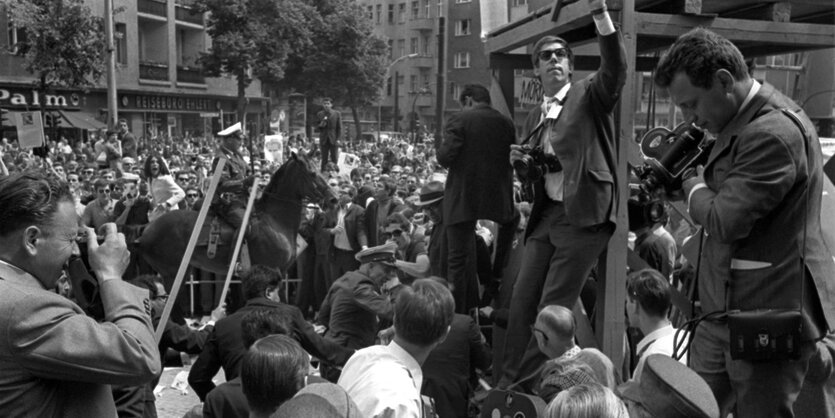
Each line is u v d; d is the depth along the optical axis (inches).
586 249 167.9
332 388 90.7
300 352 120.3
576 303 186.9
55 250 95.7
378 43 2327.8
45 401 90.7
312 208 462.9
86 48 1120.8
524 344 185.6
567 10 176.4
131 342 94.7
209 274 442.9
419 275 271.4
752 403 111.9
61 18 1103.0
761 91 111.3
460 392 185.0
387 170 933.2
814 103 339.9
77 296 121.2
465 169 220.8
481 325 251.4
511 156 181.0
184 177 623.2
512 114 244.4
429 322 129.3
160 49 1920.5
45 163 633.0
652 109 247.0
